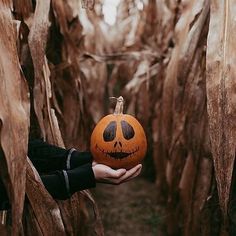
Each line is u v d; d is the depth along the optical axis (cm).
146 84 266
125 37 302
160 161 253
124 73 303
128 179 110
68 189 109
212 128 123
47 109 144
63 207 142
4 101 106
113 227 251
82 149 196
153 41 262
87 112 217
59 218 117
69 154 124
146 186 306
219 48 126
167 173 201
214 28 129
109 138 109
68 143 189
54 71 177
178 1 212
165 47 243
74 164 123
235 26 127
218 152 122
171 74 181
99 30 279
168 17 238
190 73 159
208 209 157
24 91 114
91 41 259
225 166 122
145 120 275
